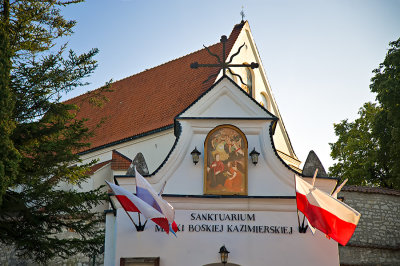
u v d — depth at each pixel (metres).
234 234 16.33
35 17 18.11
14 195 17.73
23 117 17.81
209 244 16.20
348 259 24.75
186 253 16.08
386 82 32.28
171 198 16.50
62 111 18.14
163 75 35.34
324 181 16.94
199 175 16.94
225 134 17.19
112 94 37.69
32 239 18.08
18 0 18.03
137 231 16.20
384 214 26.22
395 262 25.00
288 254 16.19
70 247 19.52
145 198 15.30
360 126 38.66
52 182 18.39
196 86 31.52
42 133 17.86
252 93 31.53
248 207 16.55
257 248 16.22
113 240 17.53
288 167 17.05
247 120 17.50
